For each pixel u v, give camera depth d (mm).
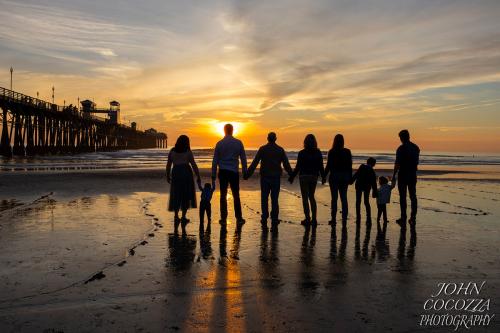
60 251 5703
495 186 18438
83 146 87750
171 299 3875
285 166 8156
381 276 4703
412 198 8203
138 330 3195
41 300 3832
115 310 3596
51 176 20578
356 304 3799
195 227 7758
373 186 8273
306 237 6957
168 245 6172
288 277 4625
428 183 19891
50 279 4457
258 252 5820
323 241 6637
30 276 4562
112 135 115875
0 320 3367
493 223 8531
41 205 10273
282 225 8172
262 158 8125
